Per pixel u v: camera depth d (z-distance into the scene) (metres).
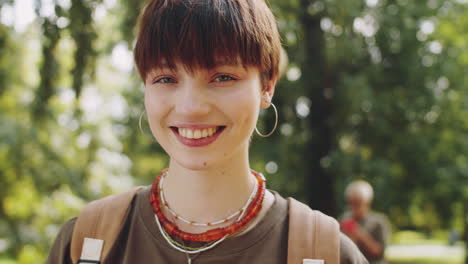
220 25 1.00
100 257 1.15
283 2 6.37
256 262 1.10
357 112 8.07
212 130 1.03
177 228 1.13
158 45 1.01
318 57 7.45
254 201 1.14
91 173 7.77
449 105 9.08
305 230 1.11
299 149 7.98
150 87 1.07
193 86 1.01
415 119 9.03
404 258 19.27
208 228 1.12
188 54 0.99
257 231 1.12
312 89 7.61
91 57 4.72
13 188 8.20
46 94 5.14
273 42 1.12
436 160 9.34
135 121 8.01
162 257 1.12
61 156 7.69
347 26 7.33
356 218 4.99
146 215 1.17
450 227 10.41
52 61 4.85
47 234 7.77
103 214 1.19
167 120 1.05
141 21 1.09
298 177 8.11
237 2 1.04
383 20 8.38
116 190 7.90
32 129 7.30
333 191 7.78
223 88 1.02
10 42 6.63
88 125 7.59
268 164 8.06
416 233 32.19
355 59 8.28
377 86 8.77
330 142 7.74
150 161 9.50
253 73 1.05
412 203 9.57
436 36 9.29
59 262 1.21
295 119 8.07
